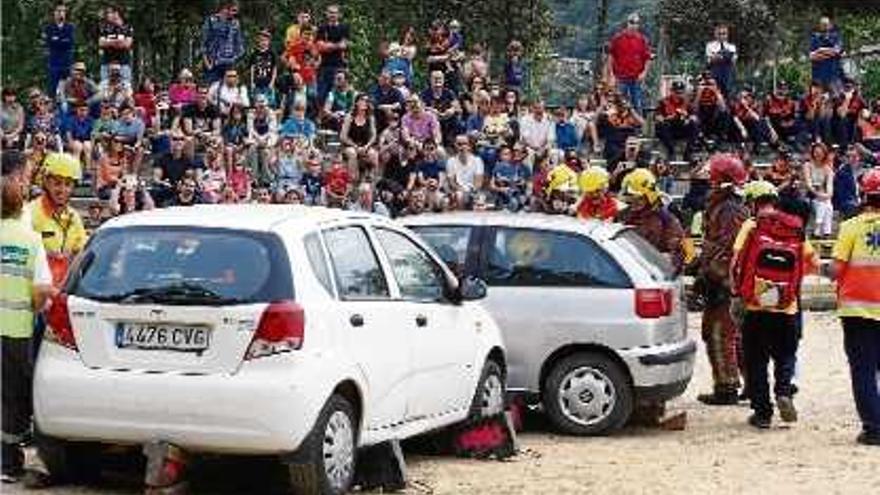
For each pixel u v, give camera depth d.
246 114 36.44
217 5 53.09
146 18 53.22
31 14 52.56
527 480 14.83
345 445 13.20
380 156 35.06
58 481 13.90
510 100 39.41
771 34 64.56
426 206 33.00
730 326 20.33
